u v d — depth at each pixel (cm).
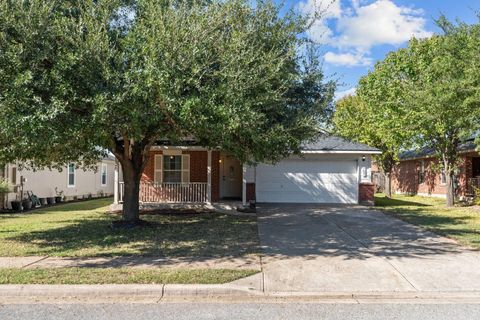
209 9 786
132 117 763
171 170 1856
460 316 543
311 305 588
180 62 737
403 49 2130
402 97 1878
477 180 2202
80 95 761
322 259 826
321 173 1994
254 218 1470
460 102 1352
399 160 2895
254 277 691
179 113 759
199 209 1709
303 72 988
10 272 696
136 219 1255
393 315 546
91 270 714
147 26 812
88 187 2844
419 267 768
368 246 963
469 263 800
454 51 1391
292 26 887
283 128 898
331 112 1016
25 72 692
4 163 1045
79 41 736
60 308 563
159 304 584
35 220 1417
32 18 715
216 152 1844
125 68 774
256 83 786
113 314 540
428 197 2722
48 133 728
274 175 2000
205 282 651
